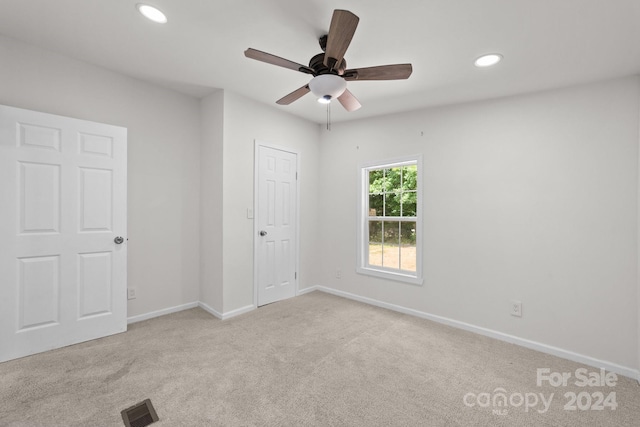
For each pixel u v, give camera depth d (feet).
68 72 8.30
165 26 6.64
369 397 6.25
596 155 7.92
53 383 6.45
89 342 8.38
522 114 9.02
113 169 8.80
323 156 13.92
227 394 6.24
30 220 7.51
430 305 10.71
